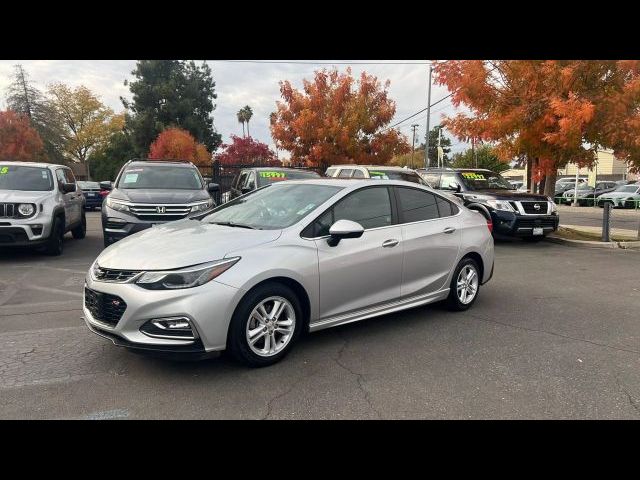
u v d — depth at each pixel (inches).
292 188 200.1
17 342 175.5
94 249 397.1
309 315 165.9
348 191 185.6
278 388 141.4
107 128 2146.9
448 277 216.7
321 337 185.9
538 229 445.4
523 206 437.7
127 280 142.9
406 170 478.0
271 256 154.0
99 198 899.4
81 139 2097.7
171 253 148.6
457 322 209.2
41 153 1409.9
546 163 513.7
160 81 1807.3
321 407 131.0
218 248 150.6
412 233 199.2
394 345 178.5
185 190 352.5
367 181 196.5
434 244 207.3
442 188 505.4
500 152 550.6
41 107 1574.8
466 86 495.5
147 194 329.7
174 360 148.4
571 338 190.4
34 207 332.2
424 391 141.3
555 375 154.4
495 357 168.7
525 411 131.0
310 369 154.9
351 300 177.9
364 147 850.1
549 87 465.1
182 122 1781.5
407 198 206.7
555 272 327.6
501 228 440.5
